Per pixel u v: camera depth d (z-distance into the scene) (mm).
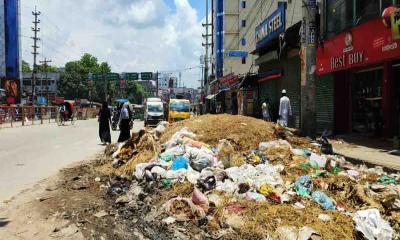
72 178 9469
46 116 41594
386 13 11461
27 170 10852
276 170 8211
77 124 37031
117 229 5926
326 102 18125
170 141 10398
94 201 7383
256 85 31297
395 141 12133
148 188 7723
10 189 8484
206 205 6336
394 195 6516
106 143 18266
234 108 35781
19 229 5973
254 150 10289
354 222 5688
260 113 28938
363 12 14203
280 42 21969
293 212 6031
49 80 104438
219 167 8484
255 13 59156
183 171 8023
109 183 8812
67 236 5672
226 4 61000
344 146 13172
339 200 6773
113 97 108312
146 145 10219
